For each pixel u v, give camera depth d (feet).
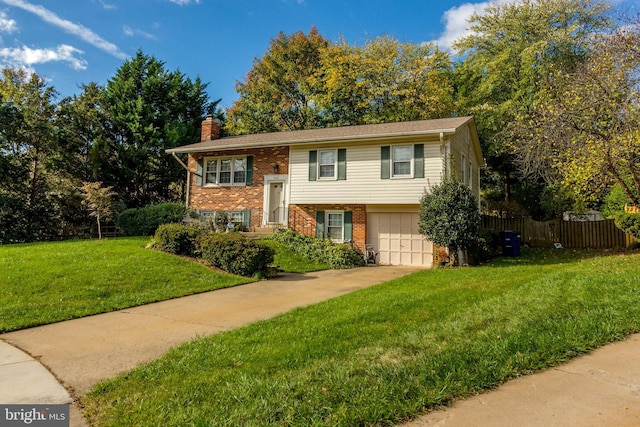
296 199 55.16
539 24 71.26
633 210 53.83
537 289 22.86
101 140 83.71
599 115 33.24
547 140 37.27
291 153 56.24
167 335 18.47
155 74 95.04
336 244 50.80
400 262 51.55
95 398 11.39
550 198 69.36
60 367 14.37
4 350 16.39
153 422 9.62
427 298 23.27
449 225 40.98
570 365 11.95
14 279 27.76
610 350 13.01
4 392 12.09
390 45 92.73
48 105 78.89
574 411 9.21
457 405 9.75
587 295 19.75
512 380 11.08
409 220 51.65
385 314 19.76
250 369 13.03
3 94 75.41
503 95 75.77
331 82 91.09
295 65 104.32
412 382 10.86
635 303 17.54
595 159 33.60
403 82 90.02
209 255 37.35
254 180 59.88
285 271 41.24
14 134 70.90
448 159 46.83
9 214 65.98
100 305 24.14
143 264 34.27
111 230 78.13
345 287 31.81
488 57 78.23
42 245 44.32
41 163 78.33
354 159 52.11
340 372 11.86
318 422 8.98
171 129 90.99
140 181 91.20
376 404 9.69
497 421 8.89
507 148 69.56
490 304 20.12
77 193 74.18
